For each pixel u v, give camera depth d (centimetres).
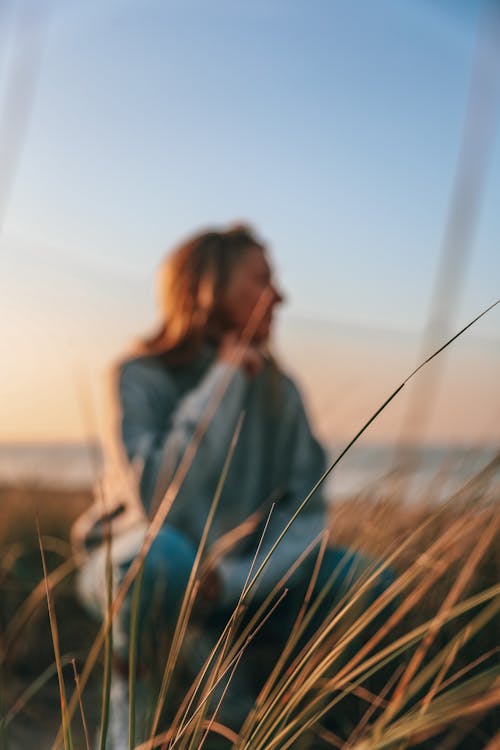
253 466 185
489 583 145
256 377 189
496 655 139
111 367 190
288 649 94
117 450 175
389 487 137
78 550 181
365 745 80
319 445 184
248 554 183
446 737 132
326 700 137
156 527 88
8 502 308
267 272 191
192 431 174
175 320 193
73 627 221
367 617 87
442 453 130
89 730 150
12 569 233
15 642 196
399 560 139
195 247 190
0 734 96
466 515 95
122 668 141
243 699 159
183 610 88
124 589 88
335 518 103
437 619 83
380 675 144
